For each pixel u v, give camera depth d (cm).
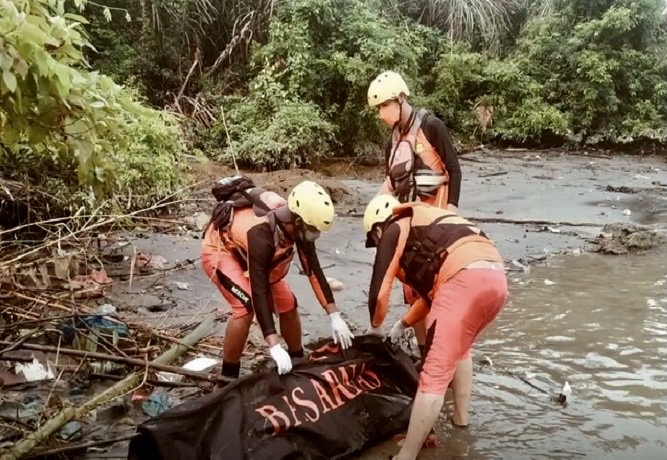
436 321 363
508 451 387
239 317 416
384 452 387
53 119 451
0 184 651
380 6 1722
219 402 352
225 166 1281
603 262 773
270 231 392
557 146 1766
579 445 393
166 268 677
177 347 462
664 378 480
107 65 1430
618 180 1314
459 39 1856
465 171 1399
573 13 1841
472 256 364
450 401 448
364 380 402
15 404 403
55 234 562
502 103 1752
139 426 335
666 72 1767
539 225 938
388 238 375
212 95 1478
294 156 1290
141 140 812
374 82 458
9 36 375
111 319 492
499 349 529
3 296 495
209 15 1582
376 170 1382
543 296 652
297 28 1416
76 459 360
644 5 1752
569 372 489
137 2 1497
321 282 414
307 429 363
